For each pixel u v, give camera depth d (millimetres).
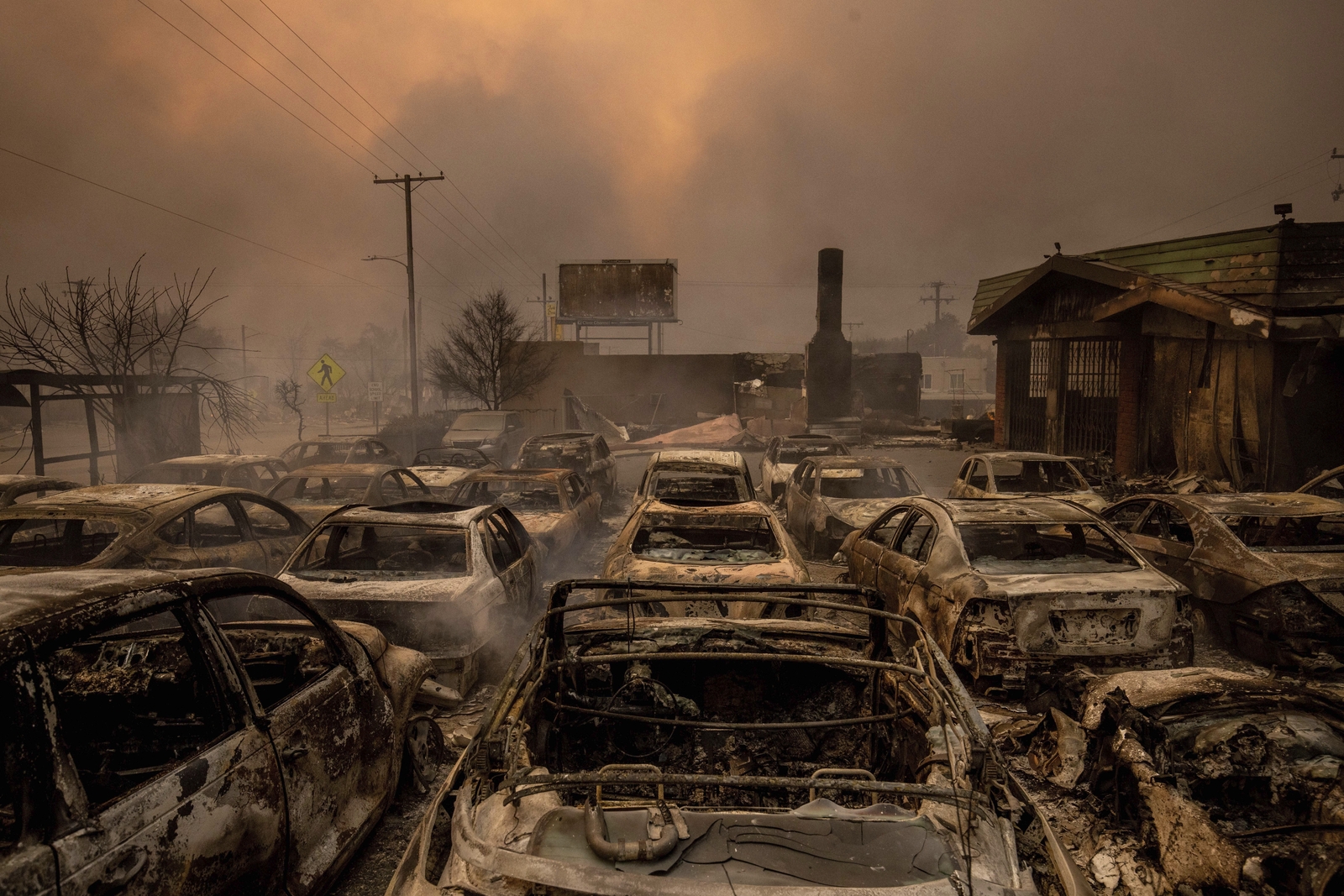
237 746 2863
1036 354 21656
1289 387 12641
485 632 5902
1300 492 8156
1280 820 3730
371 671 4023
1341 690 5727
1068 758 4402
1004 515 6312
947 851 2203
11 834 2404
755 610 5801
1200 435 14773
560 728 3555
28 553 7066
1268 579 6293
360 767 3738
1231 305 13078
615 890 1995
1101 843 3797
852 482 12758
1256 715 4121
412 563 6832
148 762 3418
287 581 5910
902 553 6961
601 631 3971
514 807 2371
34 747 2182
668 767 3758
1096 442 18797
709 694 4086
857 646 3975
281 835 3021
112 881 2246
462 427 22453
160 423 14672
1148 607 5344
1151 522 7887
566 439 16844
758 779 2244
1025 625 5309
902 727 3422
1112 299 16500
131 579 2770
